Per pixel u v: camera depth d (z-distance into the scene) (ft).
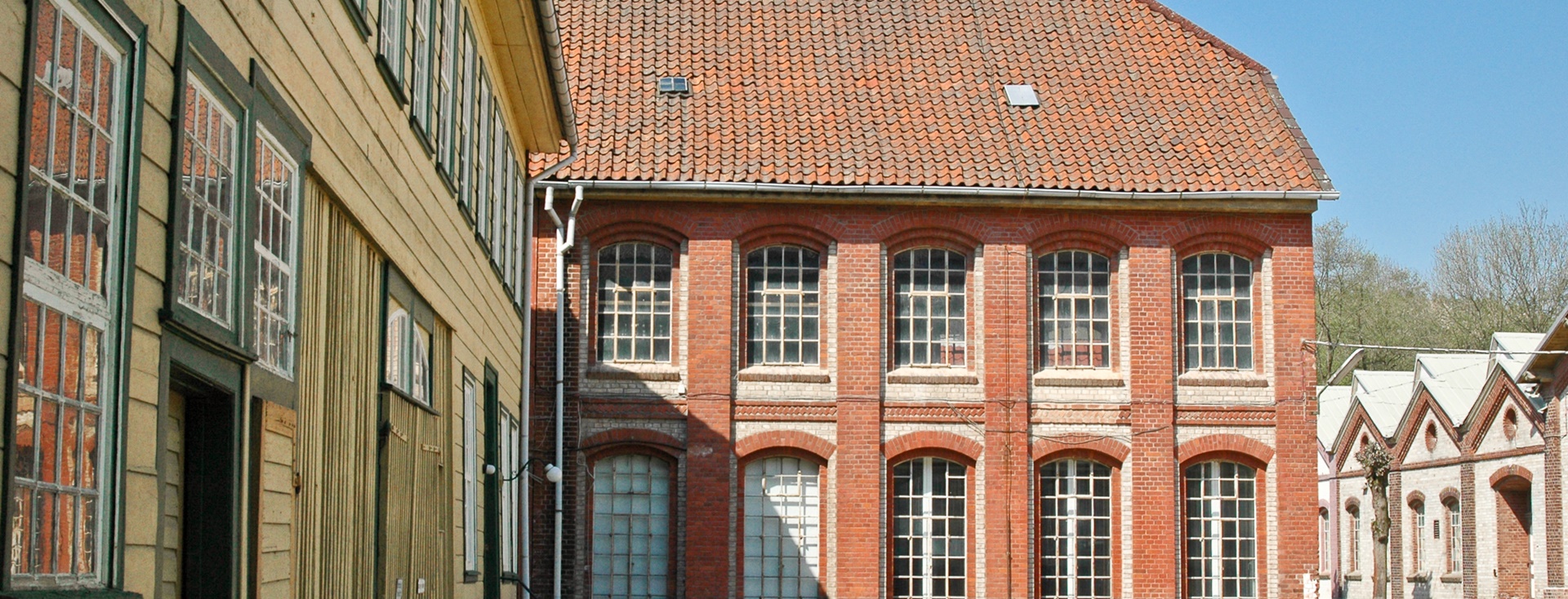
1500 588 120.88
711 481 88.48
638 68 95.91
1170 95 97.19
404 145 40.96
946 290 91.20
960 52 99.55
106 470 20.29
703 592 87.71
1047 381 90.63
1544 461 113.91
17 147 17.61
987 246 90.63
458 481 51.01
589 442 88.38
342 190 33.42
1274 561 90.74
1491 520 123.34
